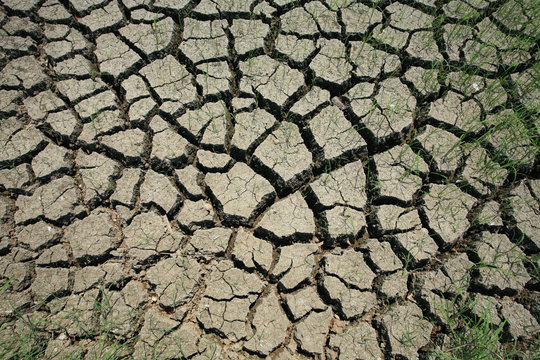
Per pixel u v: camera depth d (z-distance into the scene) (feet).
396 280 7.59
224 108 9.19
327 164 8.73
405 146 8.89
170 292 7.43
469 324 7.18
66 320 7.18
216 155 8.71
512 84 9.70
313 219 8.23
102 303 7.31
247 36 10.06
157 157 8.58
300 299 7.43
